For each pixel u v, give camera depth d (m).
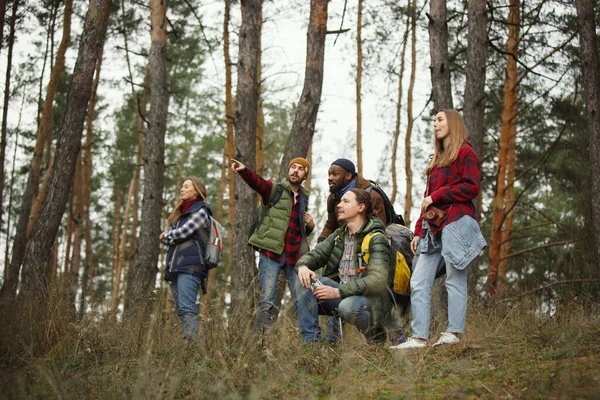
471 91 9.59
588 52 8.66
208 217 5.89
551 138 15.27
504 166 13.95
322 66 9.41
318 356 4.12
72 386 3.68
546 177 15.30
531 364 3.71
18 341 4.64
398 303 4.86
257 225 6.11
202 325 4.44
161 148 12.12
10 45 12.88
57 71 13.77
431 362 4.03
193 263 5.74
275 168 23.17
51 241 8.17
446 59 9.48
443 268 4.70
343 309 4.68
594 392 2.90
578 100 14.36
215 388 3.36
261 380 3.53
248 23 9.89
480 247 4.48
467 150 4.57
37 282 5.73
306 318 4.93
